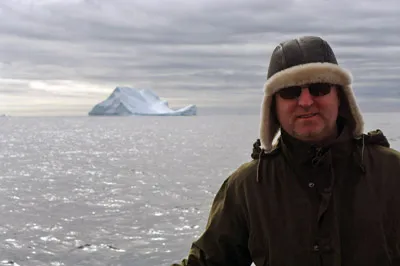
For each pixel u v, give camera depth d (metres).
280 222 1.99
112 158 37.66
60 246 11.20
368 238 1.89
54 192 19.89
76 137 76.94
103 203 16.84
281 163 2.06
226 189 2.21
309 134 1.96
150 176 25.25
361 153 1.98
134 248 10.92
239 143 54.72
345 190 1.95
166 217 14.12
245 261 2.26
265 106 2.09
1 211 15.46
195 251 2.29
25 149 49.72
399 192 1.92
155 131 98.50
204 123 162.25
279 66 2.01
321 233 1.93
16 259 10.27
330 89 1.95
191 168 29.00
